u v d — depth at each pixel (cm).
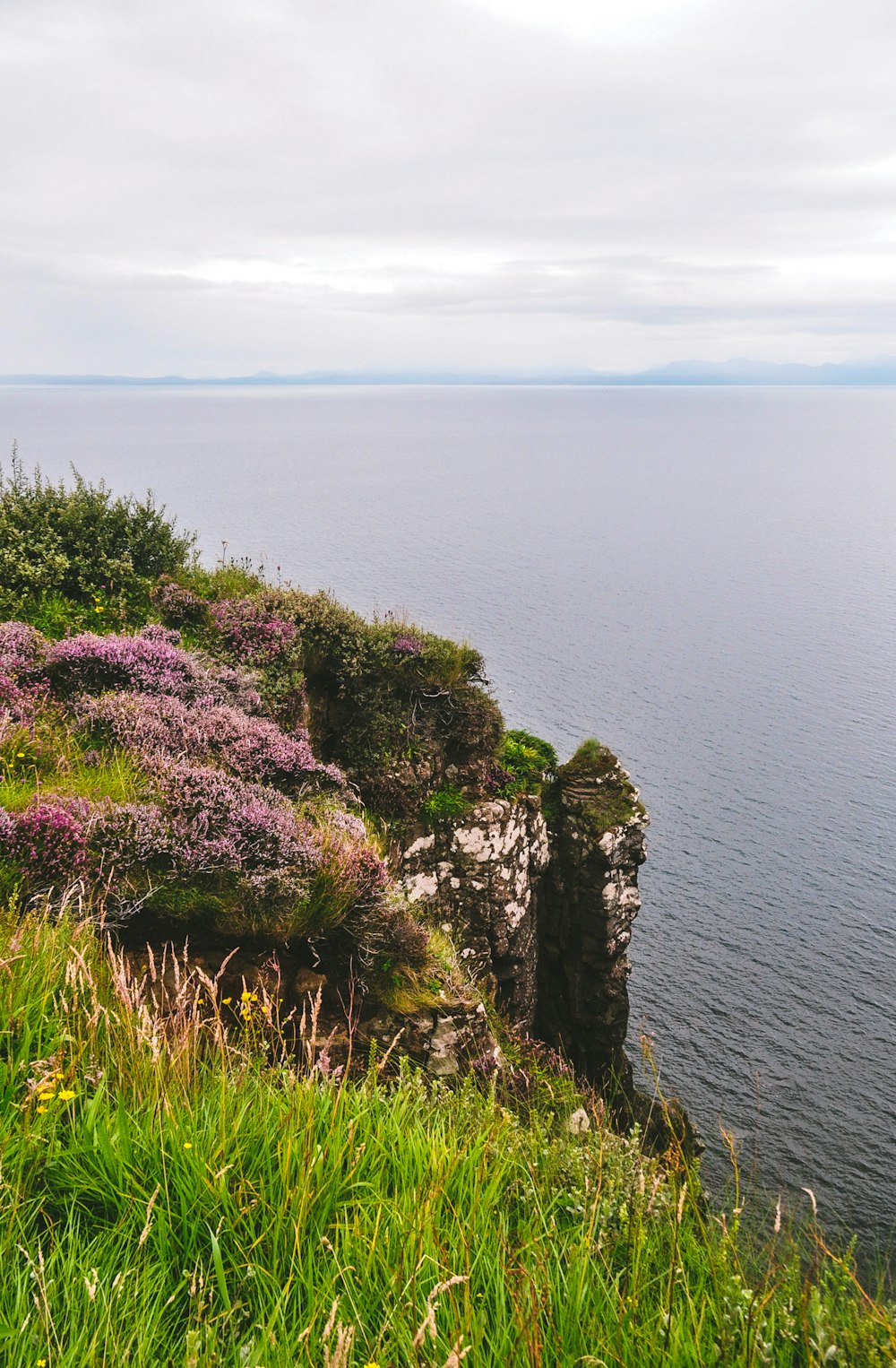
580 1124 813
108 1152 452
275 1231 423
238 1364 356
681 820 6150
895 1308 413
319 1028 848
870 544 19588
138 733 1052
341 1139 491
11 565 1541
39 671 1189
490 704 1834
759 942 4725
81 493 1744
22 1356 335
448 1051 924
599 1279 432
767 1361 395
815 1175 3281
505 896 1741
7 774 897
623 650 10462
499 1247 432
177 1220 430
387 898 943
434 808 1712
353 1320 381
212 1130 477
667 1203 515
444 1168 498
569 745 7400
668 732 7856
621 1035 2069
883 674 9819
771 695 9031
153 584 1675
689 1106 3619
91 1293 343
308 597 1720
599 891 1966
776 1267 457
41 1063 475
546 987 2055
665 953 4612
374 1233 422
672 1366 384
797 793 6644
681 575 15700
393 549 15738
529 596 12950
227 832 864
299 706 1523
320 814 1077
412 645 1738
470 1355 367
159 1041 532
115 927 758
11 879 730
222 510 18912
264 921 841
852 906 5091
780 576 15825
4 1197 414
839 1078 3794
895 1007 4250
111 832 812
